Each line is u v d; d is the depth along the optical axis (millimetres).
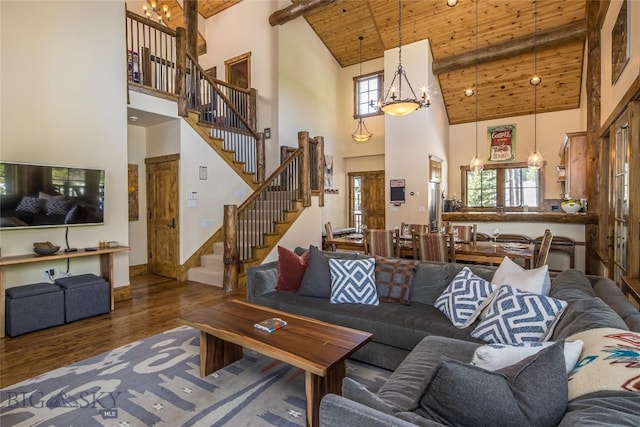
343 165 9586
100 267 4109
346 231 8359
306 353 1876
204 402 2113
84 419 1955
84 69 3963
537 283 2152
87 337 3129
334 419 978
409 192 7125
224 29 8133
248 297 3344
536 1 5812
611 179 4008
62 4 3783
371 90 9148
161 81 5355
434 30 6688
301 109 7914
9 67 3424
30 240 3580
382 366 2510
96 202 3977
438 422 992
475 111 8422
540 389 947
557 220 4812
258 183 6730
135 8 7215
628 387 903
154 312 3838
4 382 2354
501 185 8484
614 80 3900
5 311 3146
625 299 1761
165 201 5605
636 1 2969
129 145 5695
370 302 2842
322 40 8609
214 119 6180
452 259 3932
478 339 2096
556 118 7855
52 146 3715
